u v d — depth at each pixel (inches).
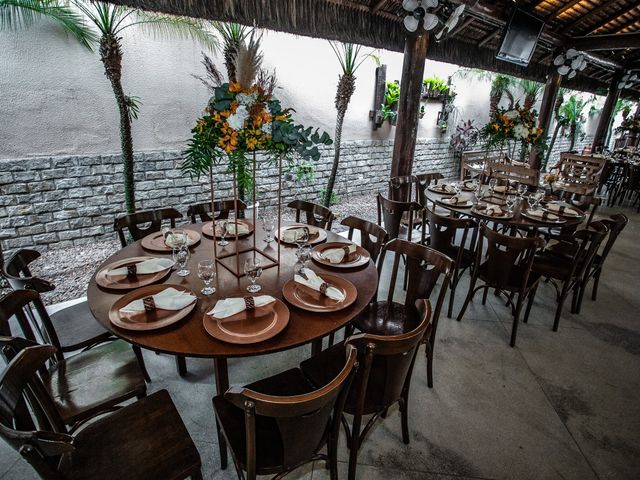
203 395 75.2
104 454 45.3
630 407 76.8
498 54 169.6
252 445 39.4
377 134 226.7
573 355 93.0
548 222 114.8
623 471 62.8
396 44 151.9
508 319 108.3
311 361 62.7
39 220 127.4
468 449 65.9
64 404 52.9
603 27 215.8
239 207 114.4
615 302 120.9
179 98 145.6
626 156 289.9
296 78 181.5
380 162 233.5
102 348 64.5
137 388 56.6
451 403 76.2
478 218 120.4
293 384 57.9
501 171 165.6
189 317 54.9
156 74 138.9
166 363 84.0
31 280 58.1
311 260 76.6
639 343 99.0
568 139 410.3
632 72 284.0
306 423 40.7
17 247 125.7
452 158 283.7
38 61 116.5
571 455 65.4
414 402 76.2
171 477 42.9
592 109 418.6
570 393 80.2
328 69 190.4
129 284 63.1
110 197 139.2
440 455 64.5
